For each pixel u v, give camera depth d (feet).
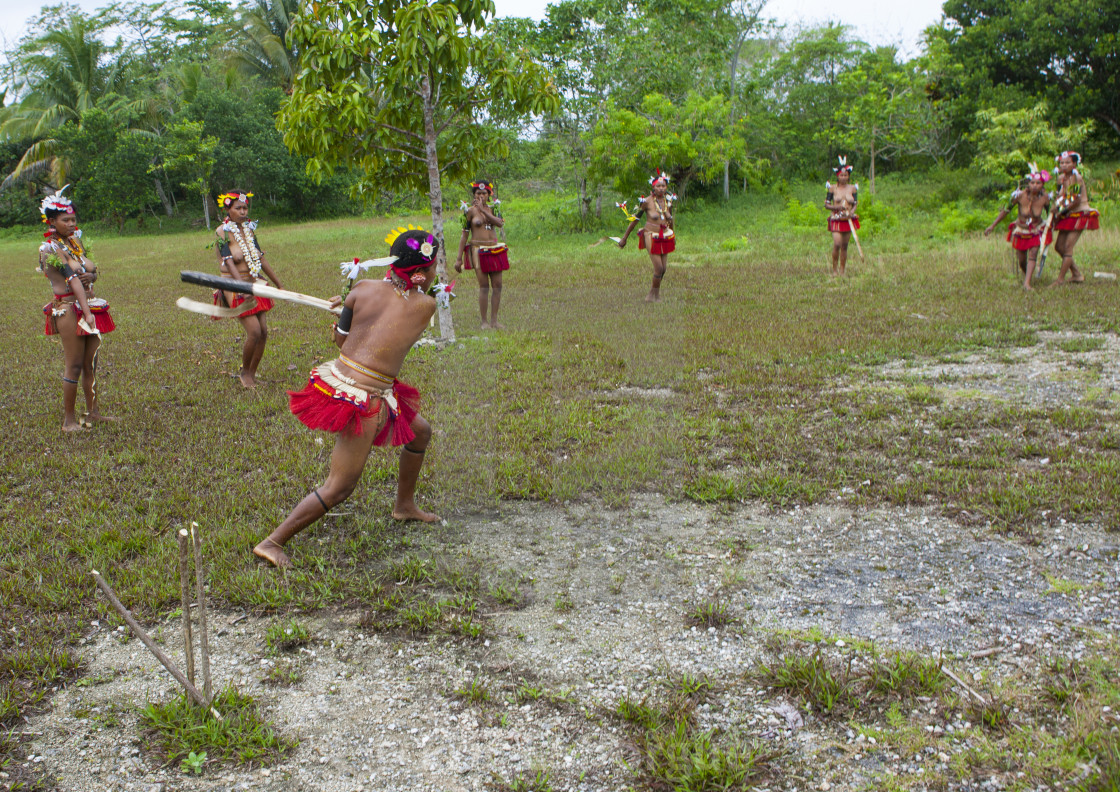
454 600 12.20
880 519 14.89
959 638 11.08
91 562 13.38
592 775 8.80
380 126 26.63
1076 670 10.12
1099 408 20.42
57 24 125.18
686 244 62.49
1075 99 84.33
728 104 80.79
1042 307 31.86
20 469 17.95
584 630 11.50
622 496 11.96
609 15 71.56
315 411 12.41
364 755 9.19
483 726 9.64
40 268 20.11
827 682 9.89
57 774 8.92
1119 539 13.60
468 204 28.32
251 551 13.73
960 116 91.40
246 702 9.99
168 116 122.31
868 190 91.25
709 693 10.08
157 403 23.16
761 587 12.62
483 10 26.23
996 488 15.56
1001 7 92.63
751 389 23.16
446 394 12.21
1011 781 8.39
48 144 117.08
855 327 30.09
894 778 8.54
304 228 101.24
